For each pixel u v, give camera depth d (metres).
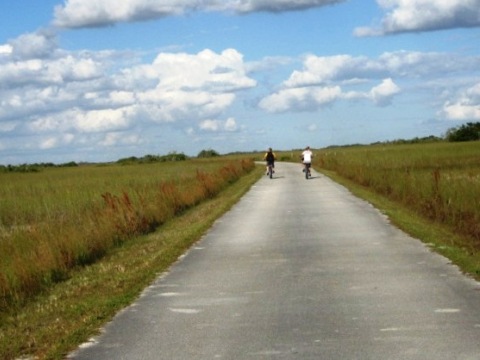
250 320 7.98
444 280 9.87
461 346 6.54
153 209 19.88
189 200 24.98
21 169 68.69
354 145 170.50
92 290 10.39
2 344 7.41
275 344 6.92
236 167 47.22
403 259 11.88
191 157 111.12
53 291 10.73
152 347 7.02
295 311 8.34
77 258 13.16
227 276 10.98
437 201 18.38
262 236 15.87
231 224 18.53
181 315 8.40
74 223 15.74
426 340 6.80
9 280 10.30
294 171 52.28
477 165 36.84
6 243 12.38
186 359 6.55
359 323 7.62
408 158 43.12
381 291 9.30
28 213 20.84
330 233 15.83
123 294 9.73
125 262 12.97
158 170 44.78
